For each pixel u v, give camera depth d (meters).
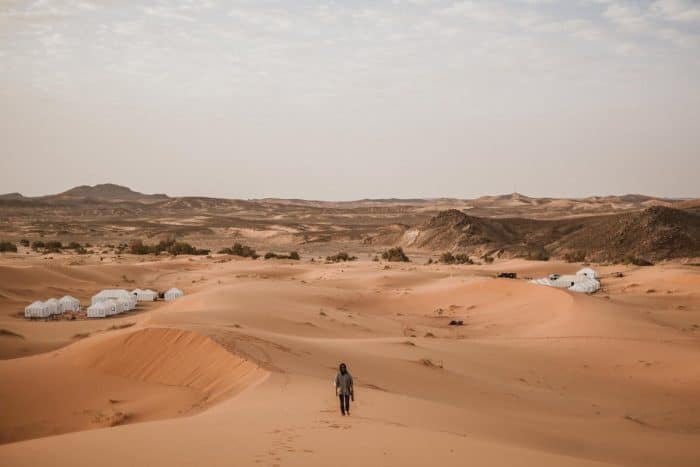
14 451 13.62
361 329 62.53
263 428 15.79
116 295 77.19
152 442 14.04
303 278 116.56
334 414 18.89
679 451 24.94
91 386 29.92
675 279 102.38
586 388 39.41
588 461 16.39
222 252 171.75
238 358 29.72
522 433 22.17
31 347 45.59
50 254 151.62
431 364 38.53
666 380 41.19
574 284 99.25
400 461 13.02
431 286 98.44
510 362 45.00
